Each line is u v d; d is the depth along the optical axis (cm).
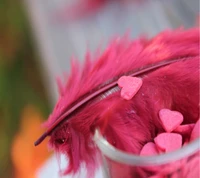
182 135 56
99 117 56
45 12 95
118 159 55
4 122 103
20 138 93
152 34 77
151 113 56
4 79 107
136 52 58
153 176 55
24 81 108
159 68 57
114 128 56
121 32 81
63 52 83
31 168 82
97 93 56
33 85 107
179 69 57
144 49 58
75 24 87
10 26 115
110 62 58
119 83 56
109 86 56
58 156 57
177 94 57
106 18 85
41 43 91
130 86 56
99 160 57
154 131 56
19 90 107
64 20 90
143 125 56
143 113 56
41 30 92
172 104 57
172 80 57
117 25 83
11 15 116
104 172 57
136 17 83
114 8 86
